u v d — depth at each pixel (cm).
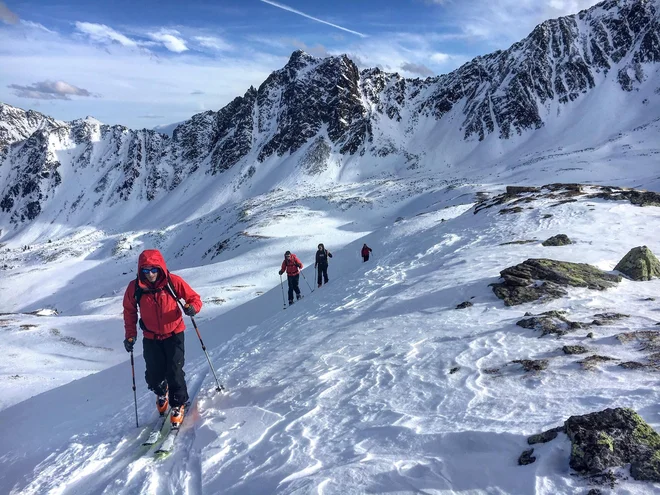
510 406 391
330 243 8575
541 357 512
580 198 2134
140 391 830
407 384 508
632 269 929
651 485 247
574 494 254
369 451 365
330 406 495
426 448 345
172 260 15138
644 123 19900
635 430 290
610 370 438
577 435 292
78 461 505
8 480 527
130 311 556
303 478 338
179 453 479
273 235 10462
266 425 482
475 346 593
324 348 748
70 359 2967
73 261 17062
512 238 1559
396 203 14275
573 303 741
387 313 913
